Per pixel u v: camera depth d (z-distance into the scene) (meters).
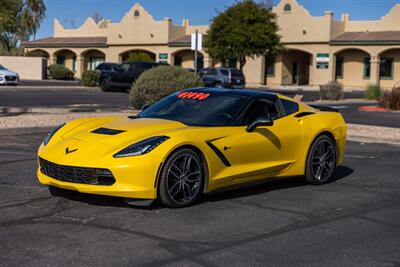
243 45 41.84
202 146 6.87
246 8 42.09
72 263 4.88
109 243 5.44
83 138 6.91
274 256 5.23
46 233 5.71
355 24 51.59
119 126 7.17
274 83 53.72
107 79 33.25
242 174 7.36
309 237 5.87
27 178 8.30
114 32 59.69
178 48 55.97
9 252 5.12
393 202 7.64
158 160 6.44
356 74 50.31
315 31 50.53
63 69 52.38
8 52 58.53
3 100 22.75
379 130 16.08
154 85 18.66
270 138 7.73
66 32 66.50
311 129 8.36
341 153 9.01
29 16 59.25
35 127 13.34
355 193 8.15
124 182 6.32
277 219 6.54
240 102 7.77
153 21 57.34
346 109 25.00
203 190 7.00
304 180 8.67
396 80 48.25
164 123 7.20
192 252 5.27
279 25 52.31
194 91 8.27
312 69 51.34
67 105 21.23
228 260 5.08
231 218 6.50
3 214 6.38
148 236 5.70
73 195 7.25
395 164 10.90
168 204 6.66
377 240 5.83
